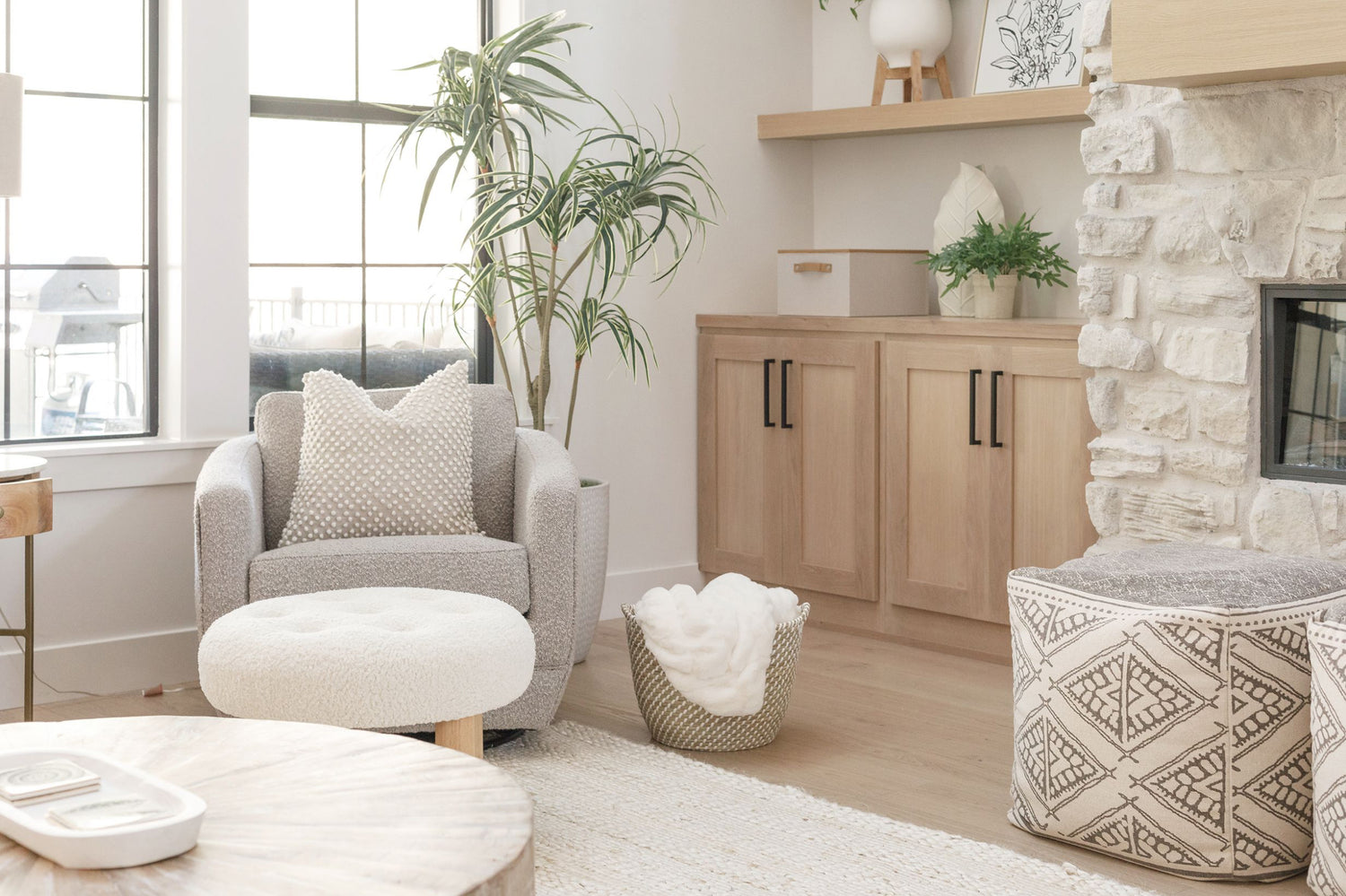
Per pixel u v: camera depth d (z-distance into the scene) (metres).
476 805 1.45
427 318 4.30
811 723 3.40
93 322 3.69
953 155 4.63
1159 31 3.03
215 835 1.37
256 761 1.59
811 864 2.47
